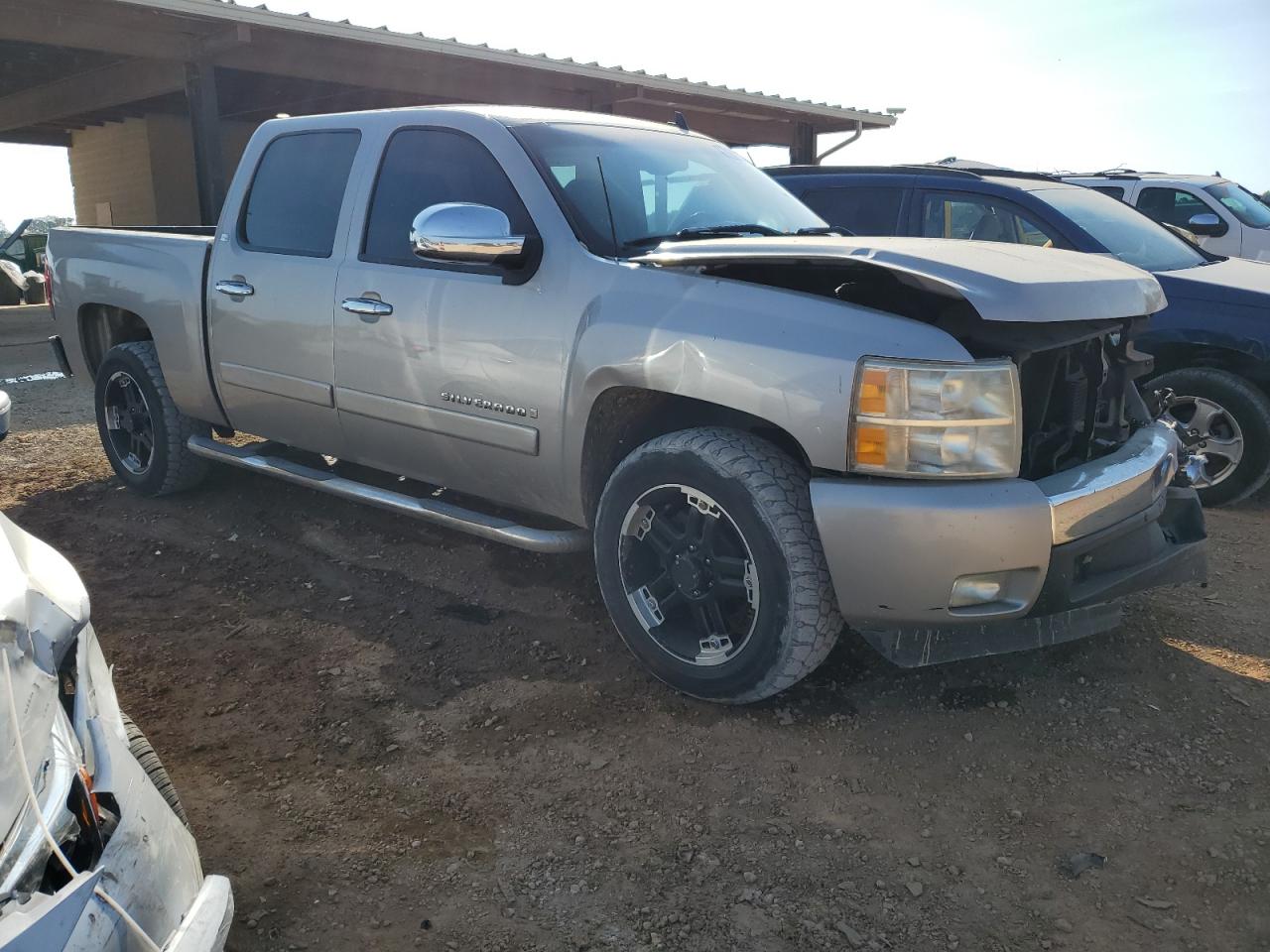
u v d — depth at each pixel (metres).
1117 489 3.05
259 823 2.71
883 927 2.35
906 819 2.75
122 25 10.75
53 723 1.71
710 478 3.09
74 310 5.52
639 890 2.47
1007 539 2.81
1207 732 3.17
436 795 2.83
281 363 4.43
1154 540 3.35
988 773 2.96
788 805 2.80
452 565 4.44
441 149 3.97
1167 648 3.74
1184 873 2.54
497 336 3.62
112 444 5.52
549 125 3.92
